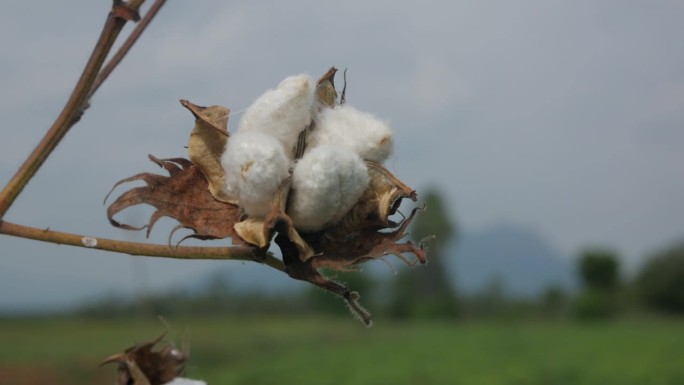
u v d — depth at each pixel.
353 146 3.55
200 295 149.62
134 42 3.53
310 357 74.19
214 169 3.61
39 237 3.32
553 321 132.00
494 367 61.47
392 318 140.25
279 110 3.52
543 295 148.00
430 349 76.88
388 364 64.94
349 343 90.50
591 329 105.00
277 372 63.81
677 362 59.94
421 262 3.48
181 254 3.46
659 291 137.25
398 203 3.58
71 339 100.44
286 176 3.37
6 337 106.62
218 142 3.65
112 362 4.31
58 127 3.29
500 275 155.38
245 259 3.46
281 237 3.48
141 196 3.54
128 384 4.30
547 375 56.31
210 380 61.59
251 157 3.32
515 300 151.38
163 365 4.34
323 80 3.75
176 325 117.88
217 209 3.59
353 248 3.52
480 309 149.25
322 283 3.47
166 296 143.88
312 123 3.66
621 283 138.62
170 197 3.57
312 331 112.81
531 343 81.00
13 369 69.00
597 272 136.62
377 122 3.60
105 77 3.45
